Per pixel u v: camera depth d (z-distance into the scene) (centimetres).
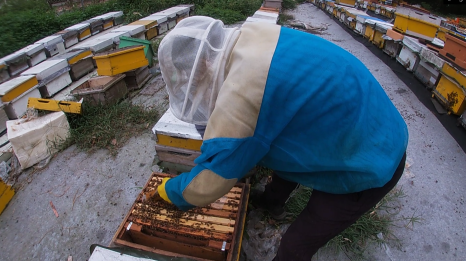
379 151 106
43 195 243
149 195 165
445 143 259
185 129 195
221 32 103
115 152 281
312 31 624
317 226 125
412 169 234
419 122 288
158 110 345
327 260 176
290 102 93
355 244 183
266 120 94
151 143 293
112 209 227
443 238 185
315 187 118
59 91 388
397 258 176
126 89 374
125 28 540
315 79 94
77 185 250
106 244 202
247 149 96
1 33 635
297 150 104
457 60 258
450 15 898
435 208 203
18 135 254
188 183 105
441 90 284
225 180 99
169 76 104
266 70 91
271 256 181
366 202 119
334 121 97
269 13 561
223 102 92
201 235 153
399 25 376
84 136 294
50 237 209
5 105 304
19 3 806
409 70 352
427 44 322
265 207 194
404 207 204
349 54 108
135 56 373
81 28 571
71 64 403
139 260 120
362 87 102
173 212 164
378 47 454
